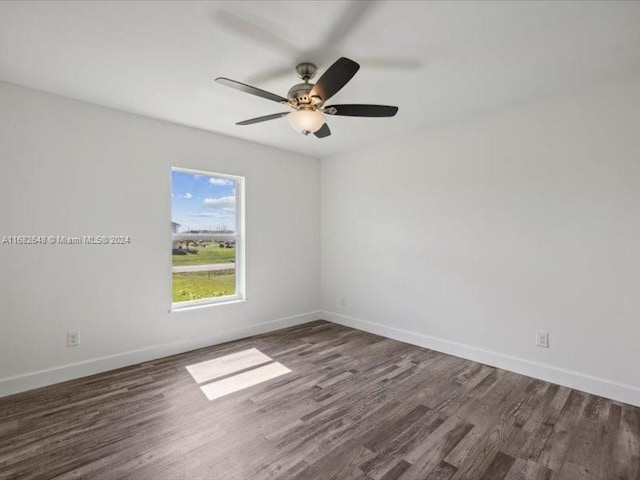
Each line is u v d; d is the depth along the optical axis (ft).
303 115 6.89
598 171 8.13
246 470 5.64
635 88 7.64
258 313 13.29
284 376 9.33
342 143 13.24
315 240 15.37
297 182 14.65
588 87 8.25
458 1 5.34
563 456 5.98
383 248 13.03
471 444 6.32
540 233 9.07
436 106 9.58
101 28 6.03
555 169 8.79
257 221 13.25
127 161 9.98
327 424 7.00
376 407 7.66
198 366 9.98
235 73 7.71
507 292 9.71
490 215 10.03
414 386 8.71
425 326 11.72
